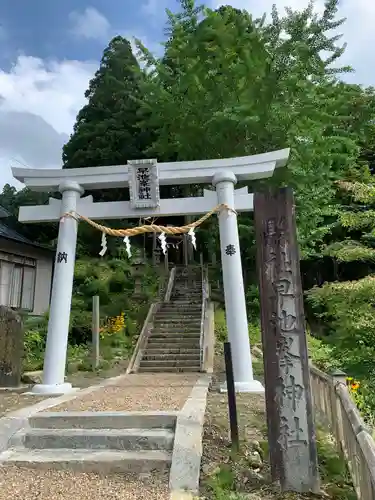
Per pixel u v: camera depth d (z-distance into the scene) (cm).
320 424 621
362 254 841
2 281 1619
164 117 1680
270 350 454
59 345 926
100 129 2272
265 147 1489
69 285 977
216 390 880
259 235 481
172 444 498
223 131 1537
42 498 395
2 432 525
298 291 462
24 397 821
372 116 1952
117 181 1026
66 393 827
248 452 485
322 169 1530
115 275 1853
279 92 1416
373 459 328
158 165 1018
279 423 436
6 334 995
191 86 1605
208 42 1596
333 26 1431
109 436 513
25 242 1684
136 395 746
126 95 2347
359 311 764
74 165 2294
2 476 444
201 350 1273
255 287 1816
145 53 1750
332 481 445
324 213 1580
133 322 1571
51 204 1040
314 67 1491
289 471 423
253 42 1498
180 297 1820
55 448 515
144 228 947
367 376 782
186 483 418
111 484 428
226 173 997
